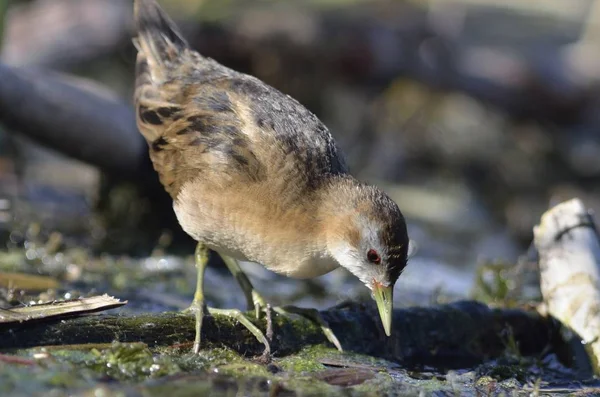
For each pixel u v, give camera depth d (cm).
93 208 1328
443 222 1573
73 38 1608
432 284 1241
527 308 980
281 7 1734
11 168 1445
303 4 1761
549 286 959
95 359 721
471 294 1121
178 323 807
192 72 962
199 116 902
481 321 940
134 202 1305
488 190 1736
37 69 1251
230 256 904
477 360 924
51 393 663
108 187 1310
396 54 1706
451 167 1756
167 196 1293
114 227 1283
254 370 766
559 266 959
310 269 879
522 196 1733
